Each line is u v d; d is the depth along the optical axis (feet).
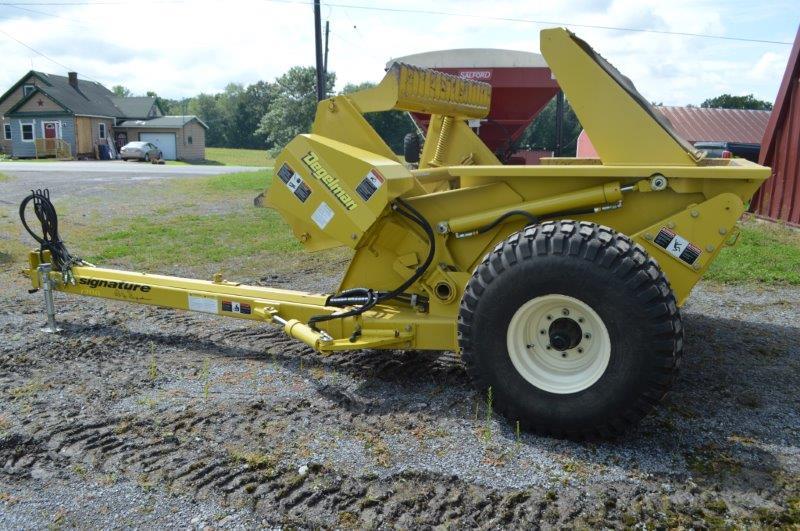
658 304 10.37
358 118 13.79
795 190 34.24
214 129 282.77
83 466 10.57
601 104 12.73
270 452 10.96
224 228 34.55
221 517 9.30
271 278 24.38
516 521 9.21
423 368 14.55
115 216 38.73
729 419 12.37
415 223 13.62
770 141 36.19
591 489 9.95
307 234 14.29
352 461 10.68
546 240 10.99
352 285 14.88
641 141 12.58
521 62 36.91
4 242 30.27
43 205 16.99
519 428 11.65
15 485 10.11
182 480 10.16
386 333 13.32
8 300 20.31
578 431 11.14
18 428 11.82
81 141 148.46
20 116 145.59
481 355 11.60
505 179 12.87
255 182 60.90
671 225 11.94
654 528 9.07
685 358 15.70
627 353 10.55
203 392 13.42
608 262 10.55
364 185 12.84
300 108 167.84
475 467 10.51
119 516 9.32
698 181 11.76
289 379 14.08
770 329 18.22
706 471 10.48
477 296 11.52
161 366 14.93
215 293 15.24
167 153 163.12
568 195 12.35
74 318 18.42
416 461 10.68
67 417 12.28
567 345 11.17
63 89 151.64
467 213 13.23
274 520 9.21
